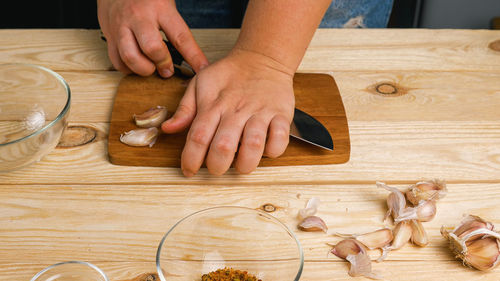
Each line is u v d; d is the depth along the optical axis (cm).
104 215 88
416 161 97
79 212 88
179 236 81
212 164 91
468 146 99
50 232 86
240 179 94
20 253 84
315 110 103
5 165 89
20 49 115
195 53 107
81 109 103
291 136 99
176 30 107
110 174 93
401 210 88
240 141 96
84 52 115
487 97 108
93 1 184
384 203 91
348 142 98
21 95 96
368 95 108
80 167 94
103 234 86
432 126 102
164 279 77
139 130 97
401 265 85
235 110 95
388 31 123
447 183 94
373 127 102
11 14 198
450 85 110
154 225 87
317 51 117
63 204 89
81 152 96
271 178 94
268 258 81
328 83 109
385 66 114
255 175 94
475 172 95
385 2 138
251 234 83
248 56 101
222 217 83
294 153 96
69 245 85
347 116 103
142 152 95
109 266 83
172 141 97
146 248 85
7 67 95
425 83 111
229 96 96
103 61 113
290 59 101
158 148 96
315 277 83
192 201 90
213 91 98
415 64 115
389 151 98
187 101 98
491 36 123
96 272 80
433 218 89
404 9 179
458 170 95
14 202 89
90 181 92
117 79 109
